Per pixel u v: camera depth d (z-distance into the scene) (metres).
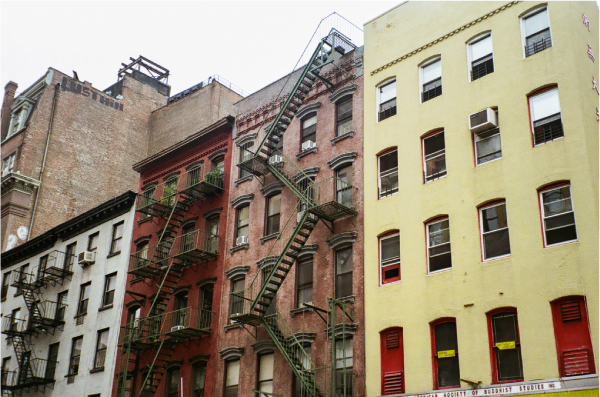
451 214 23.34
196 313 32.34
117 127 57.19
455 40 25.95
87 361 37.59
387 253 25.23
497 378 20.31
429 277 23.19
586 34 23.48
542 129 21.98
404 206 25.08
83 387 36.97
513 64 23.52
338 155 28.61
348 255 26.78
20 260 47.53
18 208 50.06
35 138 52.59
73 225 43.31
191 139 37.53
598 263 19.08
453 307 22.06
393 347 23.52
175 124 55.72
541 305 19.86
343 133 29.42
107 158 55.91
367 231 26.08
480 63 24.88
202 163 36.72
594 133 21.38
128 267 38.16
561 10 22.89
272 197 31.66
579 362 18.64
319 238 28.00
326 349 25.80
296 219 29.58
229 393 29.12
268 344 27.91
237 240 31.80
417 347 22.61
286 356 25.42
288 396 26.34
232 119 35.47
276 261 28.77
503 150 22.62
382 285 24.72
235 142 34.88
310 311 27.08
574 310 19.23
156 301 35.22
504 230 21.80
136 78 62.06
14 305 46.00
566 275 19.62
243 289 30.67
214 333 30.95
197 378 31.06
